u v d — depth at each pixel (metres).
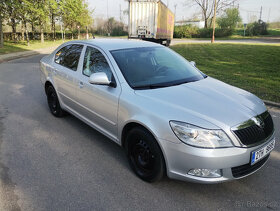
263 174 3.23
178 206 2.65
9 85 8.16
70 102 4.48
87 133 4.45
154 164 2.84
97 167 3.38
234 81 8.45
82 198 2.76
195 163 2.49
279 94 6.84
